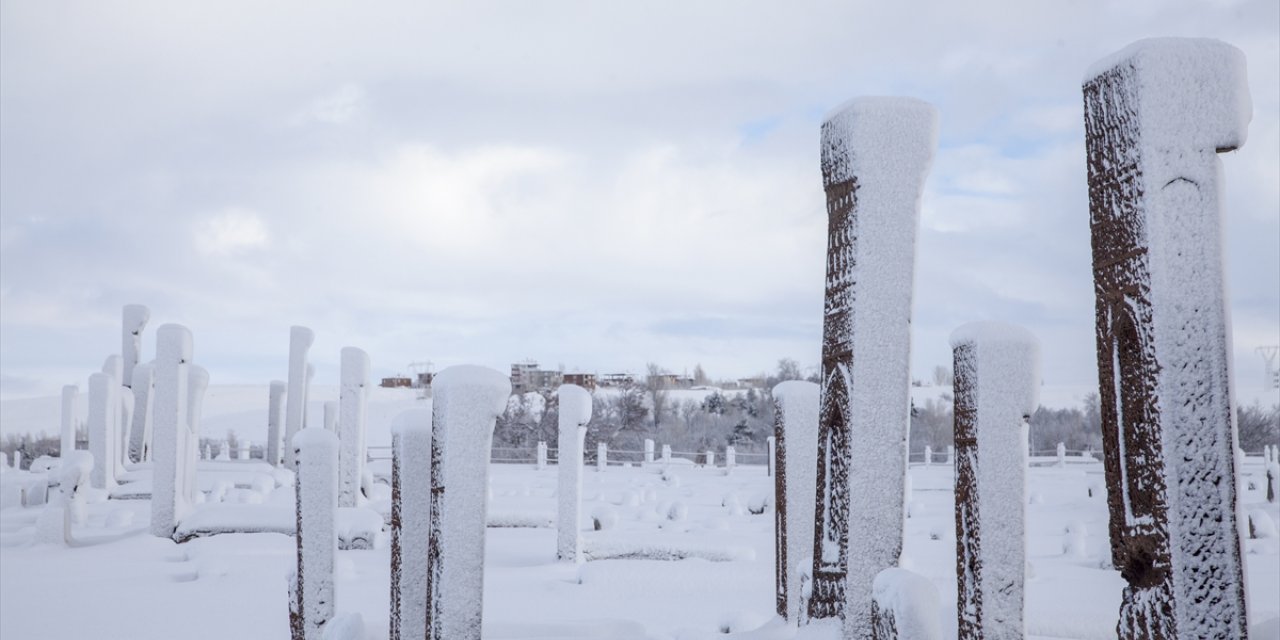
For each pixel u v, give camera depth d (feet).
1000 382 18.86
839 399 21.29
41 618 34.32
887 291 21.02
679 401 211.00
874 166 21.08
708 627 32.68
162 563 45.78
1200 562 13.70
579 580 41.09
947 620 21.93
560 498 46.11
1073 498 83.61
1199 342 13.96
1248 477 93.81
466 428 20.15
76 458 59.00
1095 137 15.15
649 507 70.95
